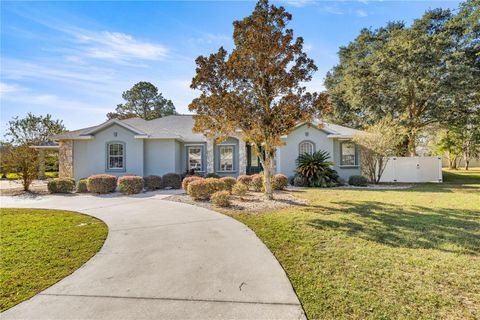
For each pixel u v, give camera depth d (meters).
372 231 5.56
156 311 2.81
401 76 19.89
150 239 5.44
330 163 15.00
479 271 3.62
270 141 9.49
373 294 3.06
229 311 2.79
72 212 8.37
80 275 3.77
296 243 4.97
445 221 6.30
